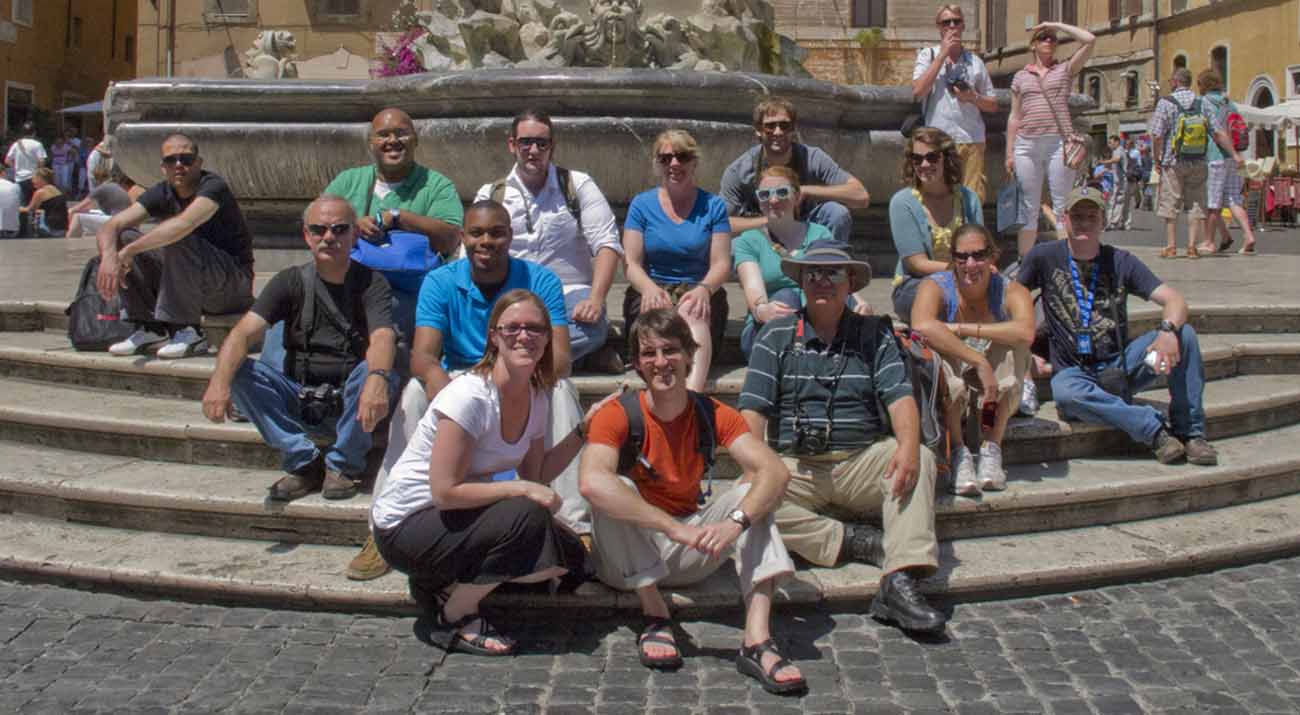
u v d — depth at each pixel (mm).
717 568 4691
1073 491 5262
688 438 4387
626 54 9375
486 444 4289
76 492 5191
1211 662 4199
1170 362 5645
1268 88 38750
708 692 3967
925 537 4559
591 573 4508
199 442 5562
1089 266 5918
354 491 5066
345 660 4164
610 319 6648
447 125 8703
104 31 45062
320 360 5105
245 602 4613
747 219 6309
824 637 4406
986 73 9625
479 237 4891
